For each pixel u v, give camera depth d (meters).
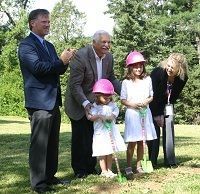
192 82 31.19
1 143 11.54
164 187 5.57
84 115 6.54
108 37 6.43
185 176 6.22
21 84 32.66
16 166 7.82
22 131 16.20
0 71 34.31
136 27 31.53
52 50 5.95
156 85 6.89
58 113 5.88
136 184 5.80
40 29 5.74
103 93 6.27
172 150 7.08
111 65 6.77
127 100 6.62
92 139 6.67
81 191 5.55
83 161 6.67
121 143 6.41
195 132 15.68
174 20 35.31
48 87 5.62
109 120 6.34
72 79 6.44
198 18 35.50
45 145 5.60
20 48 5.63
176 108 31.56
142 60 6.56
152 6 38.50
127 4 32.81
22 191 5.78
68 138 12.27
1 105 32.22
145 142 6.59
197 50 36.84
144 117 6.61
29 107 5.57
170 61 6.84
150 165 6.61
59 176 6.74
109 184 5.84
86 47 6.55
